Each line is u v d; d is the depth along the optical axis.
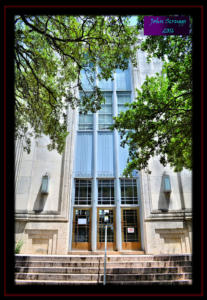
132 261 7.49
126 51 6.83
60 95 8.75
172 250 9.76
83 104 8.06
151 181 10.98
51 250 9.70
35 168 11.10
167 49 6.68
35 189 10.70
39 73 8.41
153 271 6.66
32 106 8.52
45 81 8.66
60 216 10.22
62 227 10.05
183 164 8.37
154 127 7.75
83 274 6.45
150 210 10.34
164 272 6.67
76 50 7.50
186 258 7.60
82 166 11.56
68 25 7.33
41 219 10.12
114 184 11.27
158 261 7.36
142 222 10.39
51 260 7.39
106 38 6.90
